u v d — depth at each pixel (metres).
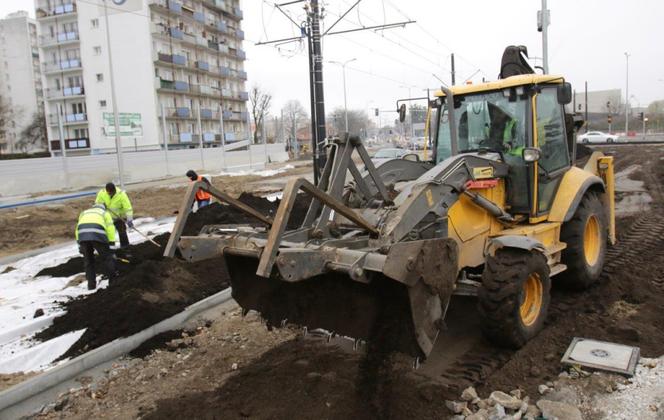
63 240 13.05
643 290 6.60
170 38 54.88
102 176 30.41
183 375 5.10
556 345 5.18
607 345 5.03
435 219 4.83
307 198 13.58
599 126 75.12
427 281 4.00
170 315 6.34
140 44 52.00
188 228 11.06
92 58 52.97
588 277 6.51
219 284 7.77
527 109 5.93
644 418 3.87
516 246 4.93
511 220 5.79
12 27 70.81
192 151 38.50
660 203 13.57
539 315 5.30
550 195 6.25
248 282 5.03
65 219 16.75
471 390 4.31
